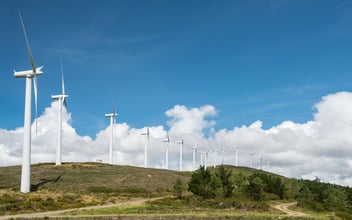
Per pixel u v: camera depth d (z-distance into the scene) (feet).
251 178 521.24
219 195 392.06
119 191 418.10
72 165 579.48
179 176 578.25
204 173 408.87
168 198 374.84
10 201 281.74
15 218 200.23
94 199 329.52
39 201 293.02
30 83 364.38
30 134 362.12
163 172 612.70
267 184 536.42
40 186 407.03
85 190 405.39
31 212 246.68
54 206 278.46
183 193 430.20
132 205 306.96
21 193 327.88
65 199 312.29
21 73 361.71
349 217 352.90
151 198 380.78
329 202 475.31
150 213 253.44
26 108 361.71
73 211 253.65
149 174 555.28
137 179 501.15
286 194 538.47
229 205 350.64
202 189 393.70
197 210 294.25
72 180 460.55
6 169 561.84
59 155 581.53
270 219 253.03
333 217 332.80
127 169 599.98
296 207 419.33
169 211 273.95
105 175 515.09
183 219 222.48
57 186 415.23
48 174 495.82
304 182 575.38
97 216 220.84
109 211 255.50
